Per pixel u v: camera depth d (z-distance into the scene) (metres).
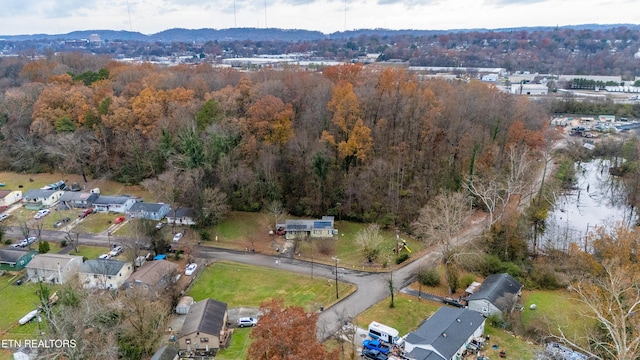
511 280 62.16
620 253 58.44
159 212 85.00
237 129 89.50
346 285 65.88
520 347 51.62
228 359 50.47
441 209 72.06
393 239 79.81
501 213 75.38
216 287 66.44
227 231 83.06
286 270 70.88
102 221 87.50
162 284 62.12
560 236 80.62
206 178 85.06
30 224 85.75
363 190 86.31
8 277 69.12
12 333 55.84
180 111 96.25
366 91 96.94
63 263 67.38
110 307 52.41
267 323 38.66
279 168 90.31
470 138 88.75
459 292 63.47
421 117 89.50
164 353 48.19
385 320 57.03
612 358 47.88
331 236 80.50
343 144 85.06
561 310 58.88
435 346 47.41
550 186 94.12
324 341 52.81
